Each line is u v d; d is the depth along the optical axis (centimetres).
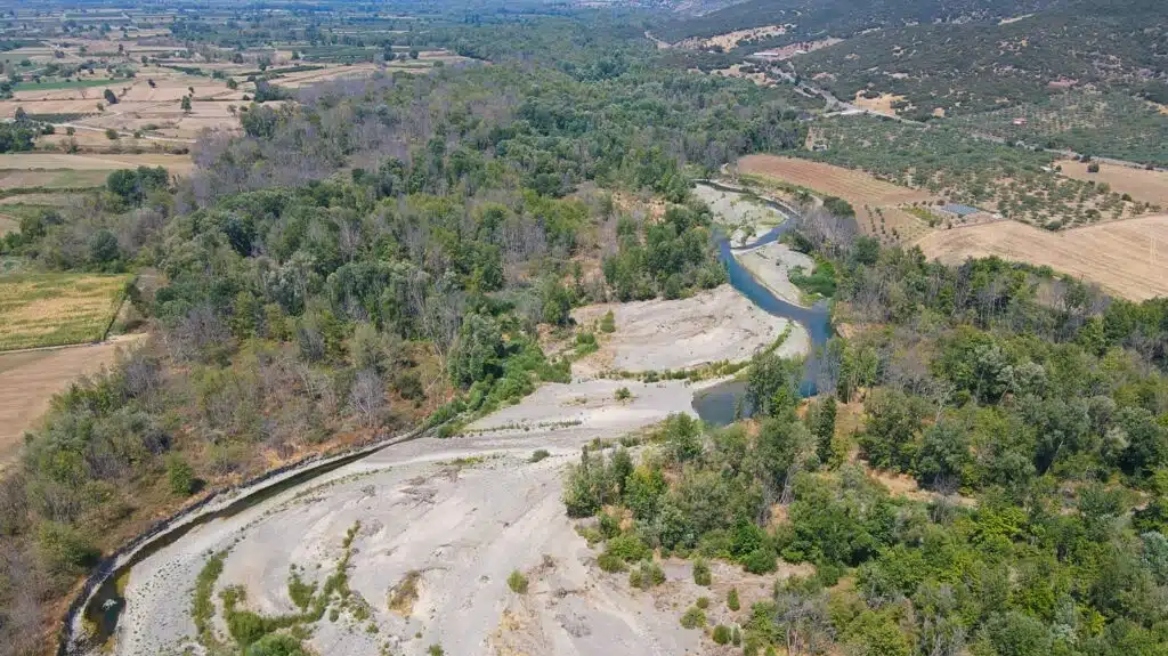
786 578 8400
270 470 11062
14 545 9106
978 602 7350
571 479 10144
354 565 9244
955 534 8356
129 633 8362
